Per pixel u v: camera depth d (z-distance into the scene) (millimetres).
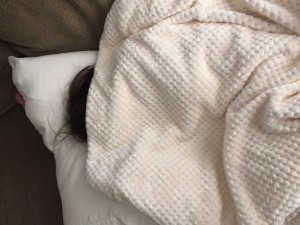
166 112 743
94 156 760
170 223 646
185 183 678
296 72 623
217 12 715
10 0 815
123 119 755
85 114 797
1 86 1125
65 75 847
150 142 734
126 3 761
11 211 1142
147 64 722
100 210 722
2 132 1229
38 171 1179
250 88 649
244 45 663
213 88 687
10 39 926
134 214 691
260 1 679
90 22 856
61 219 1109
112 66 791
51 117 831
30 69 850
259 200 619
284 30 671
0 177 1188
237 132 645
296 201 583
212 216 646
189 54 700
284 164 595
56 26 864
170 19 748
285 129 601
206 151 716
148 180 687
